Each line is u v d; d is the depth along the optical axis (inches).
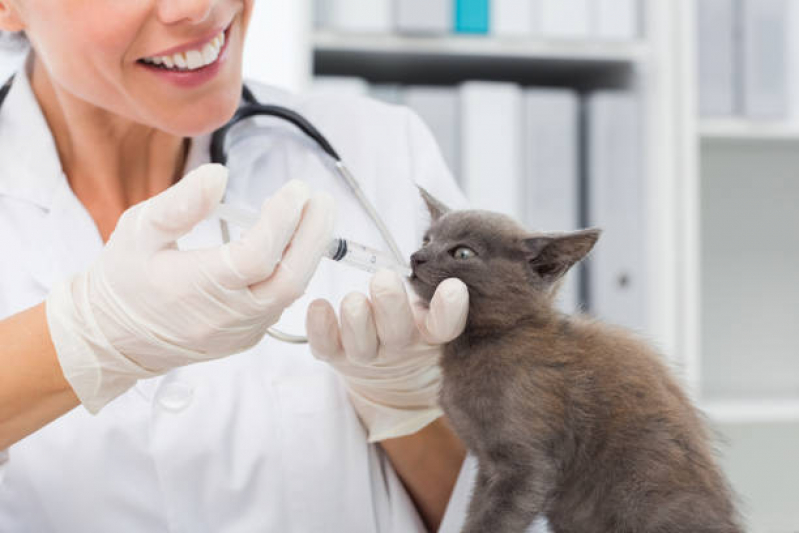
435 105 84.2
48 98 50.1
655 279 87.2
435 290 42.2
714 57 87.0
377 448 49.4
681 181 86.3
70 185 50.4
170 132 45.0
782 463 102.0
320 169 55.3
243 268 34.9
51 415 37.3
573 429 40.1
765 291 101.7
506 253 42.8
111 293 36.2
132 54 40.8
